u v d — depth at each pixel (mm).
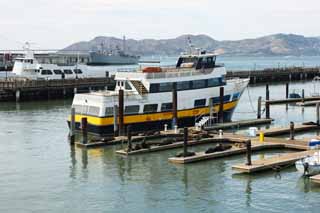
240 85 74875
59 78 115875
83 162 50375
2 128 69438
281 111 89000
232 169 46062
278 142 56156
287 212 36250
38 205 38281
